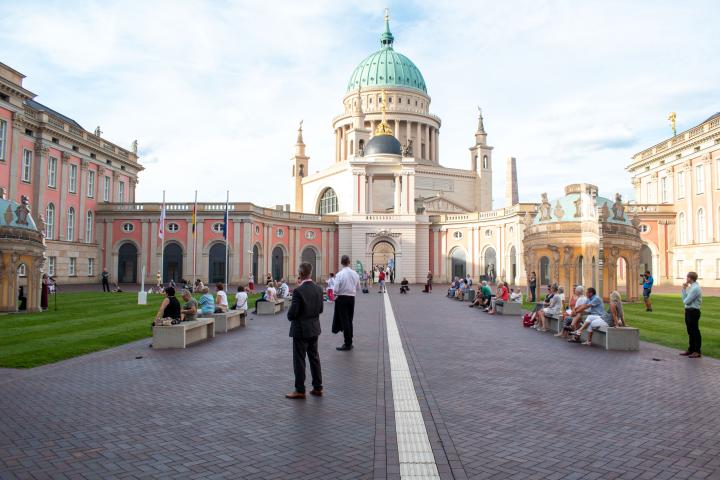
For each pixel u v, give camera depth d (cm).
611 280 3572
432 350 1717
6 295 2727
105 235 6481
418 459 769
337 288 1734
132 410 1015
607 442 843
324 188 9606
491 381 1268
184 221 6450
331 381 1269
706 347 1752
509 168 9319
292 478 704
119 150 7088
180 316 1847
